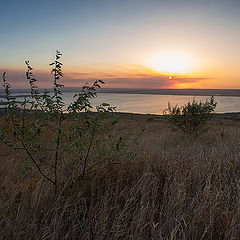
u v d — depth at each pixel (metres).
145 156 3.53
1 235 1.90
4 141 2.12
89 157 2.99
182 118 8.28
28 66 2.12
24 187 2.70
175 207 2.10
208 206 2.04
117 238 1.77
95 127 2.36
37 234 1.88
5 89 2.08
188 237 1.77
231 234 1.69
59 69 2.25
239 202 1.99
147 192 2.33
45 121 2.27
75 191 2.57
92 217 2.14
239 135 6.56
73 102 2.24
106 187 2.60
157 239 1.75
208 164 3.14
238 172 3.08
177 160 3.45
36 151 2.47
